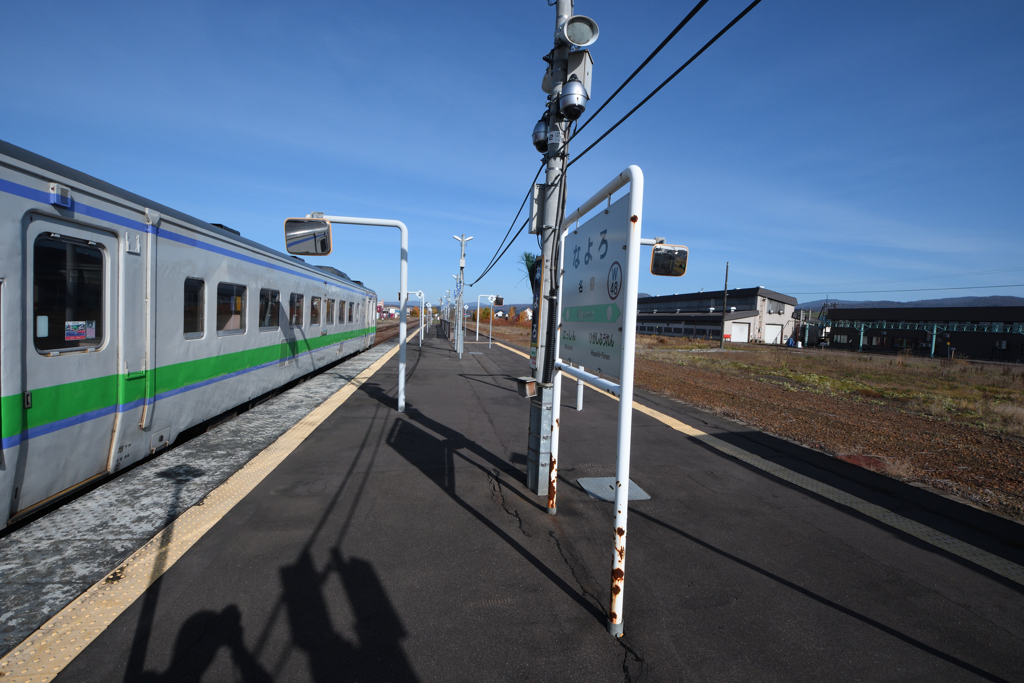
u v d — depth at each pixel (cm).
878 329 5228
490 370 1543
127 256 467
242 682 224
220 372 693
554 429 414
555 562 342
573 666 241
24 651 238
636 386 1291
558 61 450
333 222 828
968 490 519
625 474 259
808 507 457
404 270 854
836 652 257
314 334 1242
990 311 4328
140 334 490
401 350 846
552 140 442
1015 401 1313
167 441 557
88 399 420
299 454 577
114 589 292
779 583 324
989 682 238
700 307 7188
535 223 476
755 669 243
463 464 555
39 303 368
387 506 430
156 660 235
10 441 340
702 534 394
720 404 1048
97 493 439
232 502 427
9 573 305
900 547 380
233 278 734
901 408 1128
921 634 274
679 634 269
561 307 448
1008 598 312
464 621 273
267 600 286
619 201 291
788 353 3478
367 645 251
